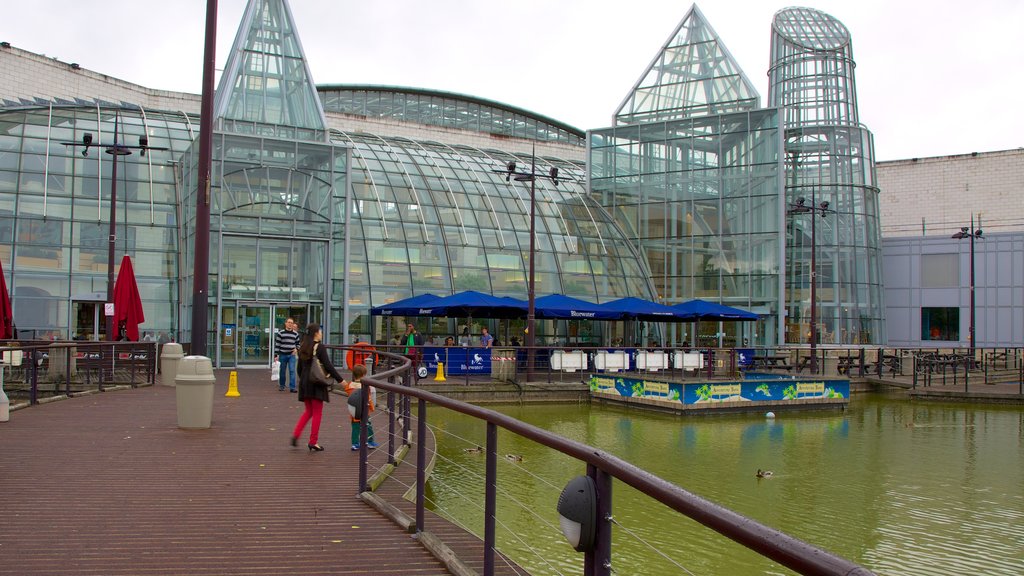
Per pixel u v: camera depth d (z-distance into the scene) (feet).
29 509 28.60
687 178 153.89
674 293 151.74
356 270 124.26
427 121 223.92
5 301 66.03
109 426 49.24
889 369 138.31
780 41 184.75
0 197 112.78
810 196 169.78
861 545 38.75
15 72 140.36
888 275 196.85
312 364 42.06
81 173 119.03
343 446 43.68
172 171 125.29
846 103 178.40
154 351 79.77
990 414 92.43
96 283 115.03
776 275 145.59
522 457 58.85
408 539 25.61
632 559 36.35
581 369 99.96
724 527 9.71
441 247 132.57
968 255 188.85
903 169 219.82
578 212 153.48
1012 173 206.90
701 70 159.53
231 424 51.47
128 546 24.26
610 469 13.33
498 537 38.88
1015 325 184.75
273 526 26.86
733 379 93.86
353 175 135.74
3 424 49.78
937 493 49.80
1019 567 35.70
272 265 112.78
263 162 112.68
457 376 102.53
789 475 54.75
